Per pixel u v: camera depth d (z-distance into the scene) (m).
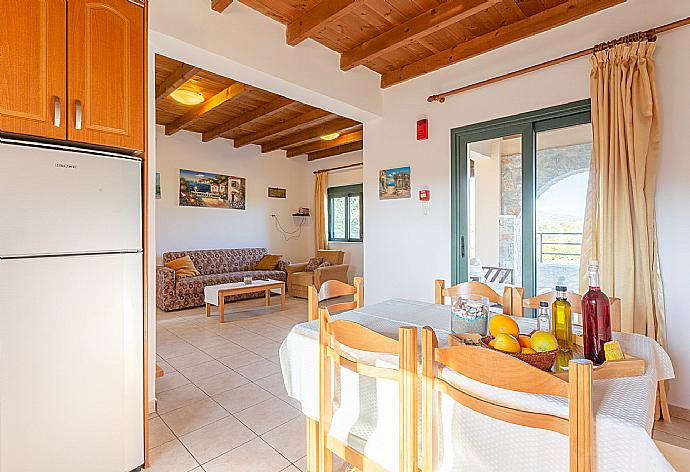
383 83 3.87
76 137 1.59
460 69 3.31
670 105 2.30
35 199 1.48
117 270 1.70
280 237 7.80
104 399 1.67
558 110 2.75
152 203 2.40
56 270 1.53
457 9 2.58
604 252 2.40
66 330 1.56
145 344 1.82
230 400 2.54
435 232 3.51
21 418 1.45
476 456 1.07
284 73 2.96
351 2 2.49
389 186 3.86
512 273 3.04
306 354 1.58
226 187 6.95
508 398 1.03
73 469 1.58
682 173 2.26
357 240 7.41
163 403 2.49
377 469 1.27
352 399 1.41
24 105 1.46
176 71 3.93
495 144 3.13
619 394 1.00
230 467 1.81
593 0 2.53
